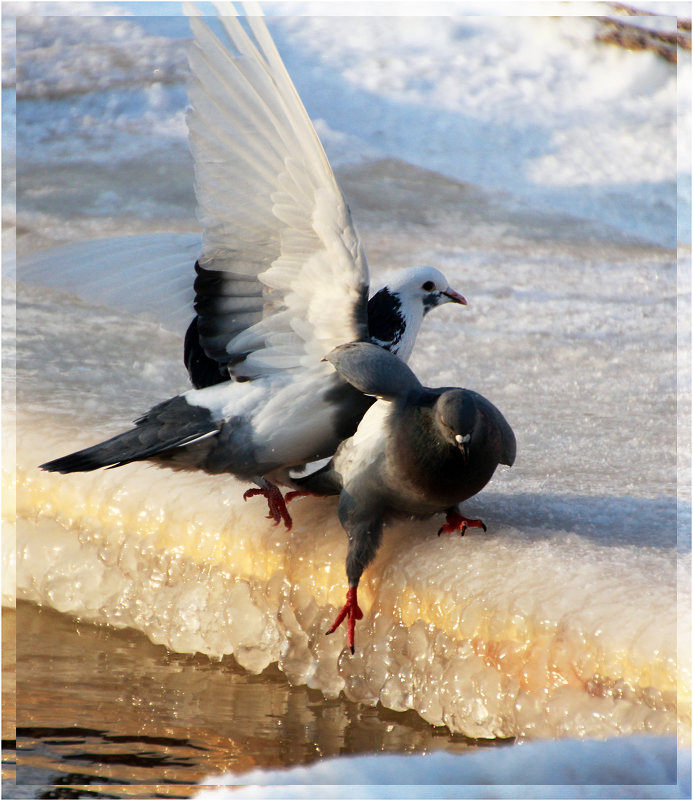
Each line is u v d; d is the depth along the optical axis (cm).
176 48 2841
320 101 2705
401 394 827
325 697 918
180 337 1641
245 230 839
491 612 836
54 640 1028
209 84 783
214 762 812
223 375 952
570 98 2739
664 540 909
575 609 807
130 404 1316
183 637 1016
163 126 2572
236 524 1021
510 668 819
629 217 2295
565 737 778
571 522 954
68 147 2419
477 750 787
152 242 1030
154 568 1053
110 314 1736
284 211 820
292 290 870
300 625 960
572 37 2931
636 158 2516
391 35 2966
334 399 906
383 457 831
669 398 1375
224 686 938
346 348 842
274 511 980
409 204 2277
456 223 2217
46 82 2650
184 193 2262
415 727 856
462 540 909
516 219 2233
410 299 1063
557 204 2339
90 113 2567
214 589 1014
